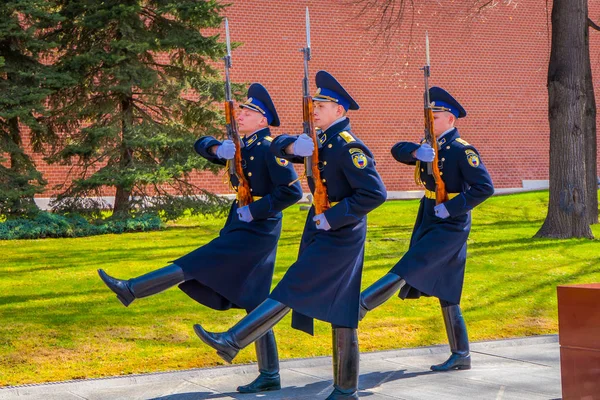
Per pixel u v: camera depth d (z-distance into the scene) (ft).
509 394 21.66
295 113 89.71
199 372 23.77
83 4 59.16
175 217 62.13
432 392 21.88
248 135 21.53
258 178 20.92
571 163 54.34
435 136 24.36
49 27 60.23
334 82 19.99
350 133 19.86
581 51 54.70
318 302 19.13
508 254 46.14
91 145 59.47
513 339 29.58
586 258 45.55
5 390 21.27
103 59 59.06
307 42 19.62
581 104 54.85
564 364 17.87
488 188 23.66
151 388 22.22
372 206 19.13
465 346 24.88
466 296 35.86
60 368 23.86
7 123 58.65
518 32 99.55
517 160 99.50
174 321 29.73
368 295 22.71
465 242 24.49
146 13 62.64
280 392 21.75
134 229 59.52
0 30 55.47
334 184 19.60
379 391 22.02
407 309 33.32
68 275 38.78
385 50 93.56
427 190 24.88
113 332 27.78
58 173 77.77
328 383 22.90
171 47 61.36
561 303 17.88
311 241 20.02
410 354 27.40
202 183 84.84
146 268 41.27
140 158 62.59
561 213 54.24
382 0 92.73
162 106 63.16
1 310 30.55
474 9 96.43
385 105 94.02
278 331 29.22
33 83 57.98
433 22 95.81
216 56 62.28
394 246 49.21
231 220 21.61
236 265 20.48
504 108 98.99
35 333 27.07
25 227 55.31
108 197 78.33
